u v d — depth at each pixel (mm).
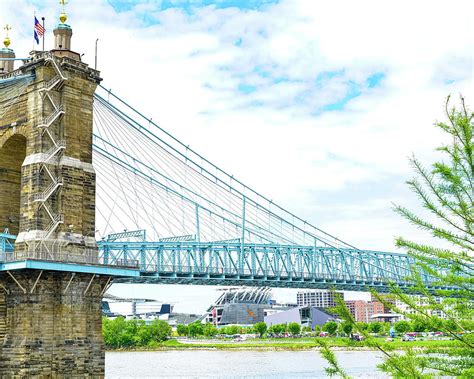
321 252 123125
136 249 97000
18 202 81062
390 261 134750
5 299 73000
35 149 74000
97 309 74750
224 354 190750
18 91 77250
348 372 106312
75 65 76625
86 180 75750
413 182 21594
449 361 22000
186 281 106125
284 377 97438
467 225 21500
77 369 70688
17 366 68250
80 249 73188
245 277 109500
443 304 22750
